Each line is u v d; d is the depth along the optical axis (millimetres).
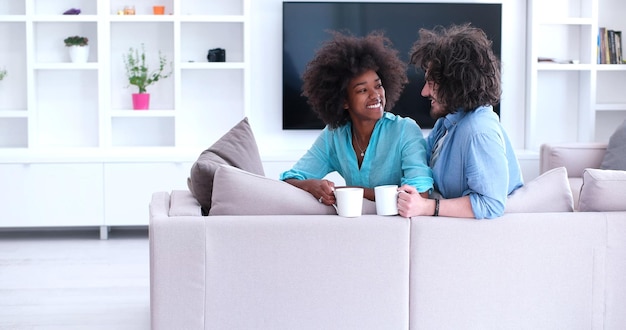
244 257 2480
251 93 5961
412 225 2523
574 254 2561
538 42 6133
